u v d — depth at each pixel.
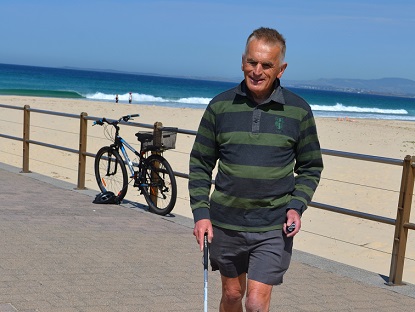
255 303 3.33
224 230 3.47
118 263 5.90
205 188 3.57
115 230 7.22
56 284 5.18
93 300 4.86
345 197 12.33
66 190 9.64
